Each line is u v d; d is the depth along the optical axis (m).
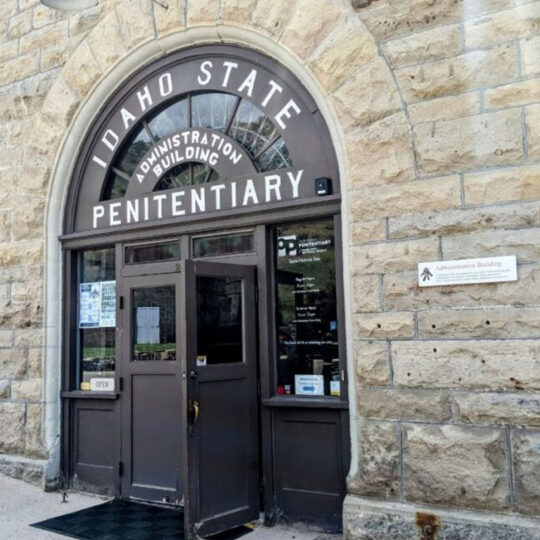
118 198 6.35
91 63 6.46
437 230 4.42
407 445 4.37
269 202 5.36
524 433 4.02
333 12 5.02
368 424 4.54
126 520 5.24
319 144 5.19
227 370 5.00
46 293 6.54
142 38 6.13
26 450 6.44
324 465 4.92
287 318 5.28
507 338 4.13
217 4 5.68
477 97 4.39
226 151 5.70
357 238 4.71
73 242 6.55
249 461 5.09
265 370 5.21
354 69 4.87
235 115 5.79
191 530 4.57
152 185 6.11
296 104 5.33
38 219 6.65
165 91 6.14
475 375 4.20
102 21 6.43
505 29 4.35
